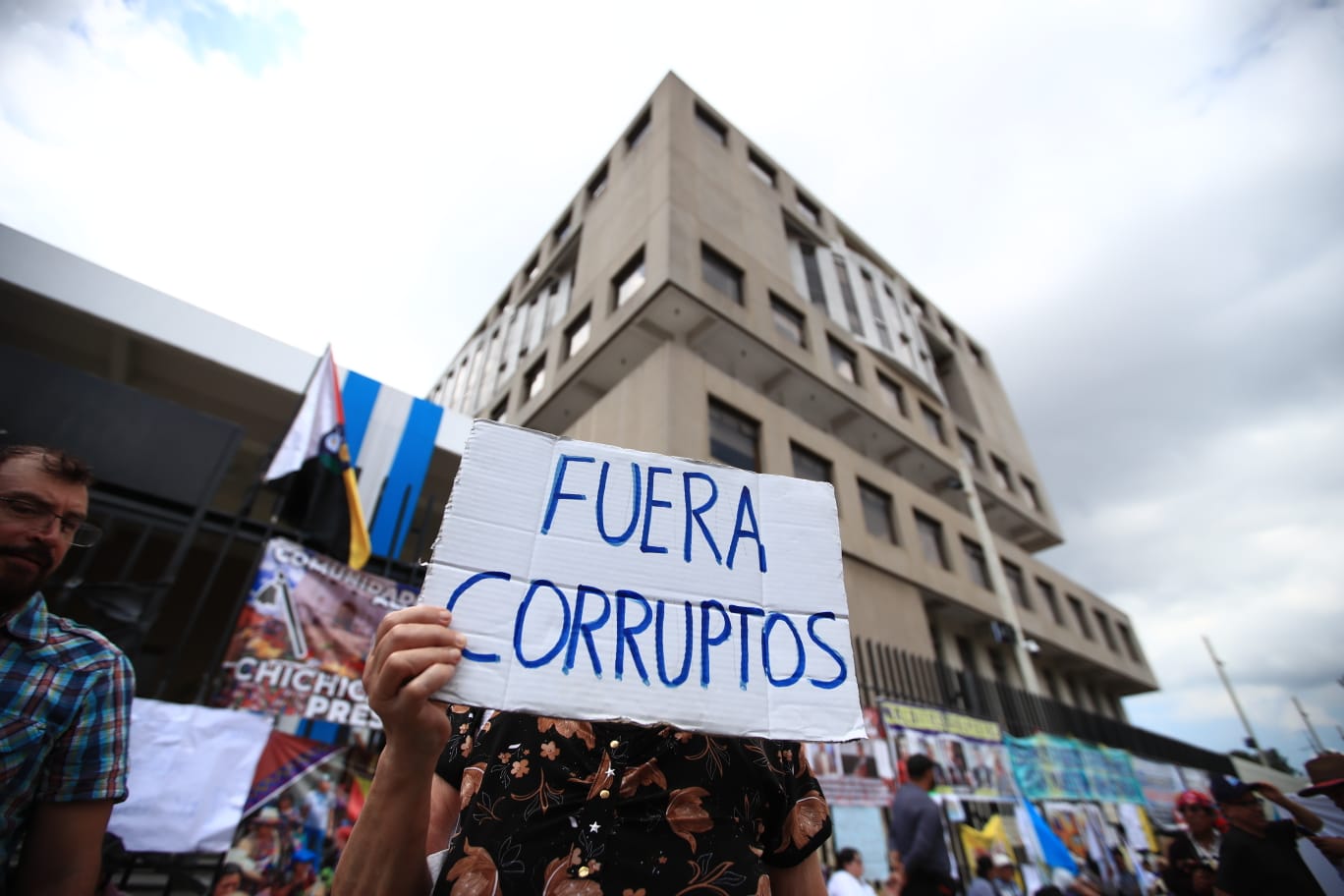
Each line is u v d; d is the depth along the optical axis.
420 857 1.01
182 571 8.87
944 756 8.16
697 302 11.98
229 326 8.37
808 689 1.33
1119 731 14.48
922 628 12.69
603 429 11.20
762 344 13.05
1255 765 18.41
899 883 5.71
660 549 1.43
